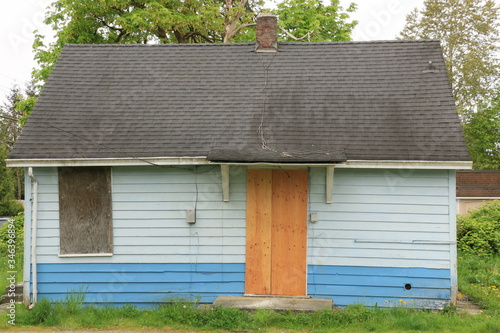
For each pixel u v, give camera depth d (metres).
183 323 9.44
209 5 24.20
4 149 40.75
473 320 9.35
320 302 10.00
